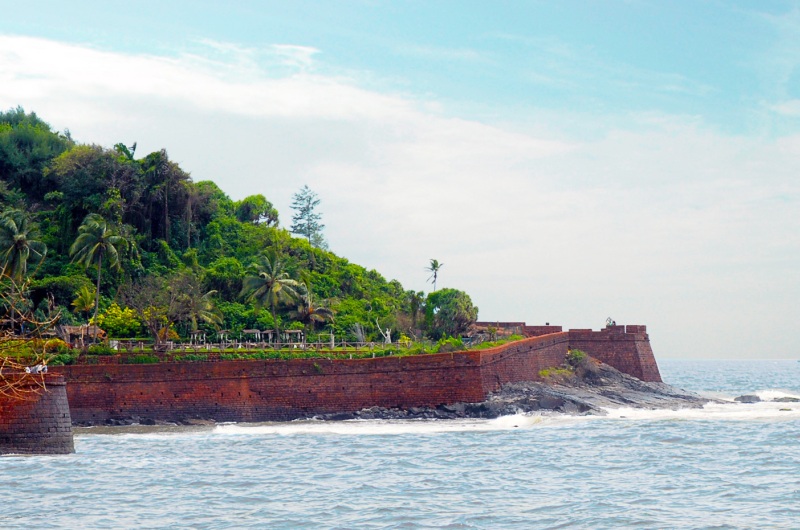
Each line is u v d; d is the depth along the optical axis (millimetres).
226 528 53656
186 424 105125
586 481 68000
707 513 57156
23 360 79312
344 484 66938
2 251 118750
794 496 62156
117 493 63344
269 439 92000
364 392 109312
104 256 126312
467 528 53688
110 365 106000
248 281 132250
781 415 114250
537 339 127750
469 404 108438
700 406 126812
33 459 76375
